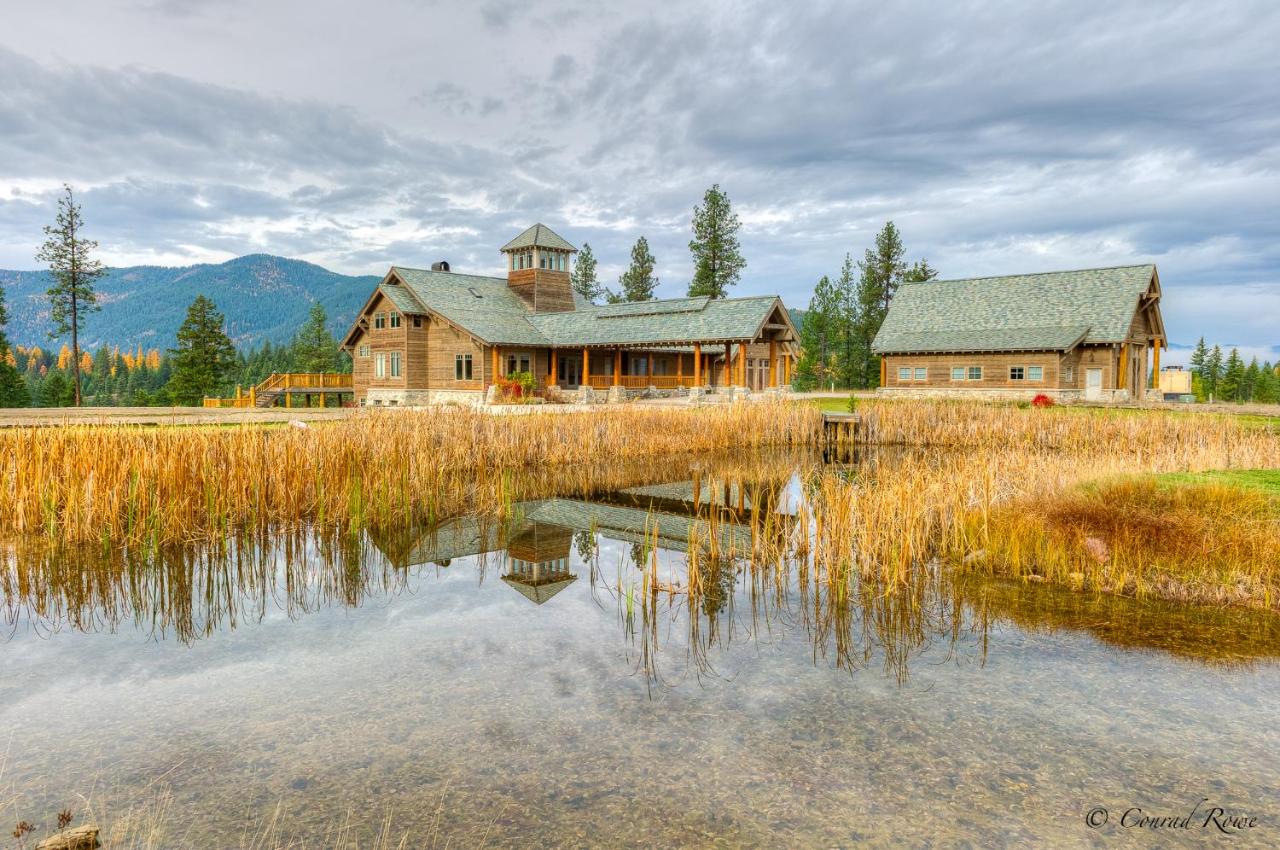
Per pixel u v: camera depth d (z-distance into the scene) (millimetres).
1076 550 9203
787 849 3924
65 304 47594
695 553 8828
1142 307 39625
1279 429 21234
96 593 8461
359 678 6176
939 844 3979
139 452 11344
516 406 29141
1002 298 42531
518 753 4930
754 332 33406
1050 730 5281
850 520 9625
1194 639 7043
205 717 5430
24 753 4875
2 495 10617
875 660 6609
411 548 10898
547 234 43844
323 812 4215
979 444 24188
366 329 41531
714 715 5516
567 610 8031
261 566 9711
